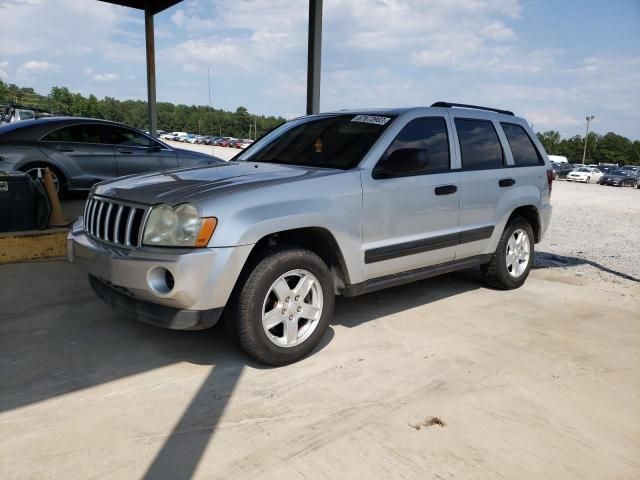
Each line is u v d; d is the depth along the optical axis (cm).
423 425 282
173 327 312
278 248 339
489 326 436
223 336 393
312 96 694
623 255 770
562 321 457
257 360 338
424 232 435
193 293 303
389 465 247
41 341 375
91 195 385
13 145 812
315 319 359
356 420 284
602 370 360
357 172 383
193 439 263
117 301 342
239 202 319
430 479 238
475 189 477
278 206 333
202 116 13050
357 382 328
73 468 238
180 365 344
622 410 307
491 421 289
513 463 253
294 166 414
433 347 386
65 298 463
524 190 537
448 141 464
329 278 362
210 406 294
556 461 256
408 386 324
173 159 975
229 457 250
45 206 612
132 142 938
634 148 12094
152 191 337
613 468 252
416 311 467
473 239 483
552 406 308
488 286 556
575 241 886
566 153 12250
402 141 423
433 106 471
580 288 570
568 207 1517
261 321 329
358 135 425
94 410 287
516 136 550
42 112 2319
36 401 295
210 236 307
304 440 265
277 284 335
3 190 573
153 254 310
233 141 8175
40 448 252
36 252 576
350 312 458
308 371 341
